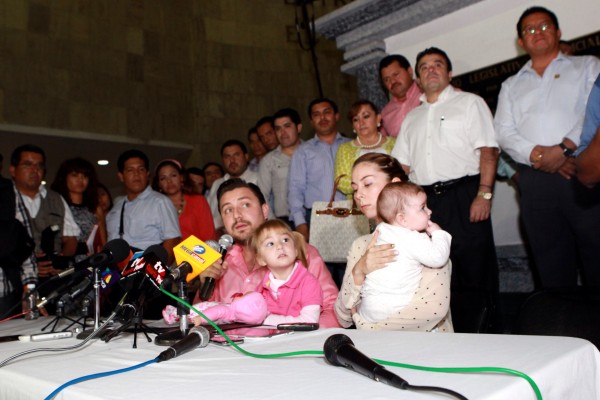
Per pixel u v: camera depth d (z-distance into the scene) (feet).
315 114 14.74
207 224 17.11
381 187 7.38
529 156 10.96
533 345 4.31
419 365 3.84
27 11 31.32
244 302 6.23
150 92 35.04
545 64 11.67
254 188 8.91
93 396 3.49
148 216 14.69
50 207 14.30
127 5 34.91
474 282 11.57
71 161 16.29
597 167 7.75
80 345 5.44
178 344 4.77
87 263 6.47
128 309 5.55
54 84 31.73
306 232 14.23
